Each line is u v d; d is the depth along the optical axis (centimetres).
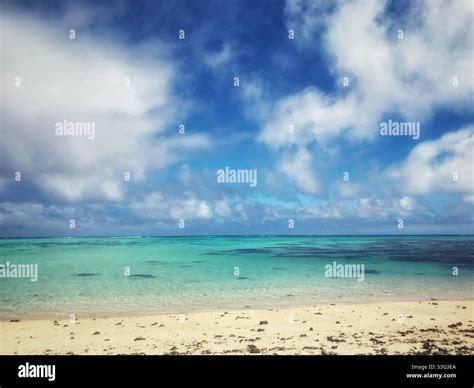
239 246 5184
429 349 938
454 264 2778
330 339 1025
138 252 4081
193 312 1388
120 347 998
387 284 1952
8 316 1355
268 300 1597
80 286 1972
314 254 3772
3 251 4031
